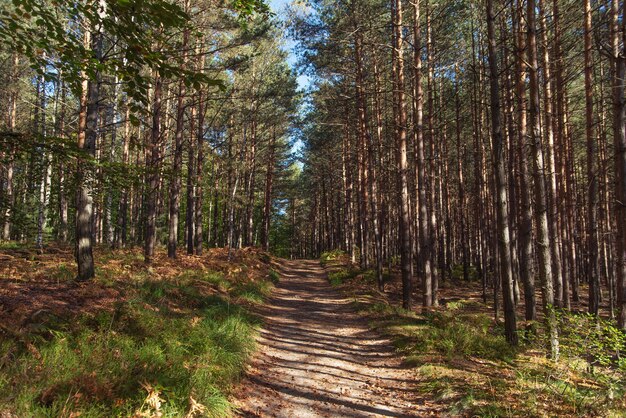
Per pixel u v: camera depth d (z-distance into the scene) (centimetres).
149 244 1530
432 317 1130
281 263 3219
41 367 478
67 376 457
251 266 2153
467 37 1853
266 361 805
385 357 882
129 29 344
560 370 673
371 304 1420
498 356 810
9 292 724
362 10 1584
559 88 1548
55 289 800
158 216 2556
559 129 1597
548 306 780
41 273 1004
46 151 498
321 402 630
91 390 438
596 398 558
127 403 430
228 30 1544
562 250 1819
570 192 1827
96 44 836
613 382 572
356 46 1661
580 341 654
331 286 2073
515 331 872
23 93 1839
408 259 1372
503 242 862
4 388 407
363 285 1958
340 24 1561
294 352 888
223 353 685
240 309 1068
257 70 2383
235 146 3100
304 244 7675
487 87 2067
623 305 769
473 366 759
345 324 1203
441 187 2609
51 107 2097
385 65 2042
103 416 409
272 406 598
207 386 539
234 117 2495
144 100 398
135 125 406
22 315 611
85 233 931
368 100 2238
